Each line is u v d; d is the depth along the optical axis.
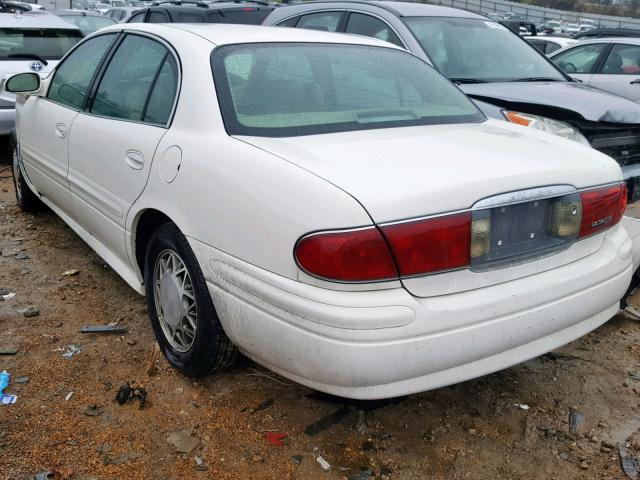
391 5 6.15
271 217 2.38
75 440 2.68
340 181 2.29
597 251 2.86
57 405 2.90
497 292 2.43
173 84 3.16
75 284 4.18
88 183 3.74
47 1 22.64
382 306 2.21
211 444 2.70
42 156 4.51
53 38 8.44
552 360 3.43
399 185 2.28
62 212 4.59
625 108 5.04
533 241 2.54
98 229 3.77
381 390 2.28
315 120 2.92
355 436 2.79
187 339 3.10
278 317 2.37
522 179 2.48
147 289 3.32
